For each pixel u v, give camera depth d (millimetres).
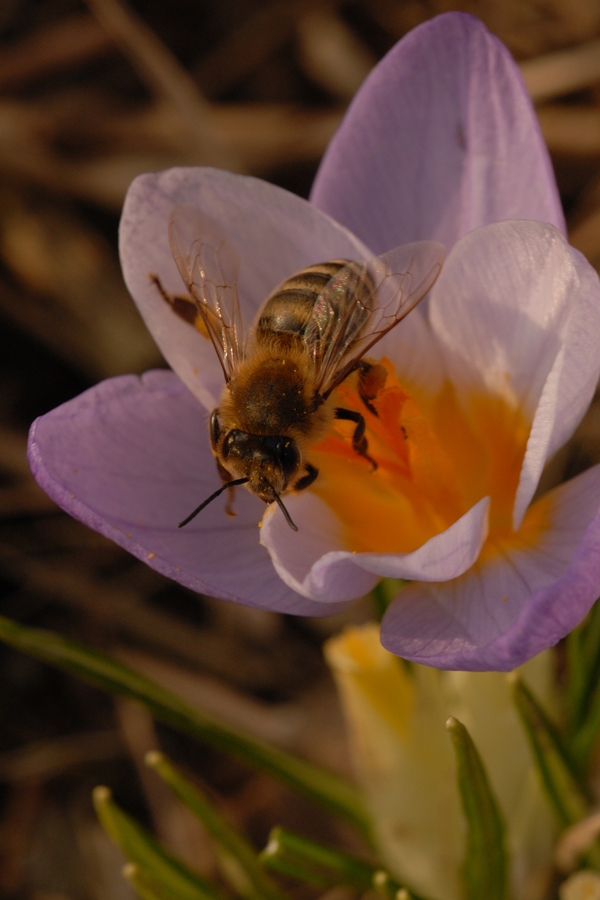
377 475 202
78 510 195
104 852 228
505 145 202
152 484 200
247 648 236
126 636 237
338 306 199
